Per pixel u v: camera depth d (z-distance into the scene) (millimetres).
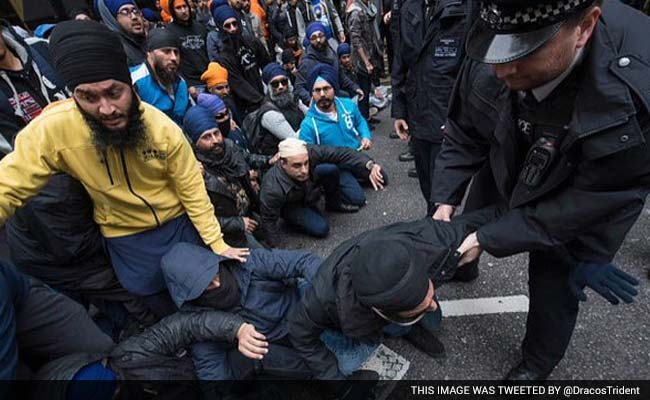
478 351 1615
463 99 1137
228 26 3314
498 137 978
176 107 2342
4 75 1589
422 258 1048
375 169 2467
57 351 1280
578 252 979
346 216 2744
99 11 2514
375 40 5066
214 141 2047
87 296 1600
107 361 1243
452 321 1762
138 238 1449
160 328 1375
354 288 1058
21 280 1198
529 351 1359
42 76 1716
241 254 1556
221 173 2150
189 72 3385
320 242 2525
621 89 691
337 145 2748
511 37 665
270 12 5664
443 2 1582
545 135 850
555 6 617
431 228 1159
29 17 6129
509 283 1898
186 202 1435
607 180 800
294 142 2217
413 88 1919
